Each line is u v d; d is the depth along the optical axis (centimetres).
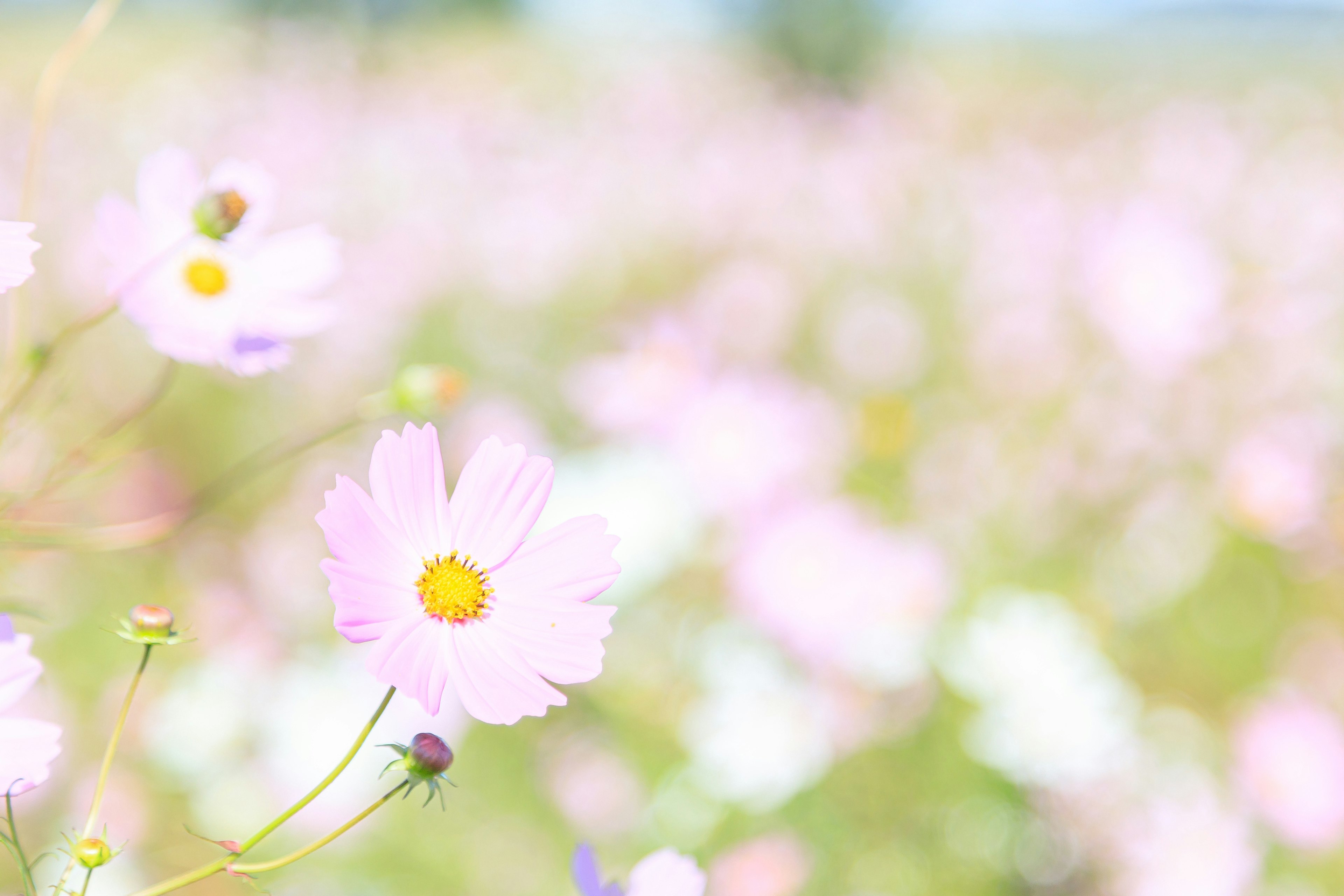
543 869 182
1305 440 284
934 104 863
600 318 379
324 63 714
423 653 103
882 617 196
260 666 202
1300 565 261
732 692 193
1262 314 338
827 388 335
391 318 341
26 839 174
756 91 855
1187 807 184
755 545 210
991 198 513
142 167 119
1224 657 245
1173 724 208
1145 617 250
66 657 203
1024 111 808
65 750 184
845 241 447
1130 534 261
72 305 308
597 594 104
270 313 117
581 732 204
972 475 272
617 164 550
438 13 1394
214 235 116
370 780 185
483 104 712
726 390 246
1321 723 194
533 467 105
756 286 372
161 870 177
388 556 104
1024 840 179
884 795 185
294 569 230
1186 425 296
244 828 182
